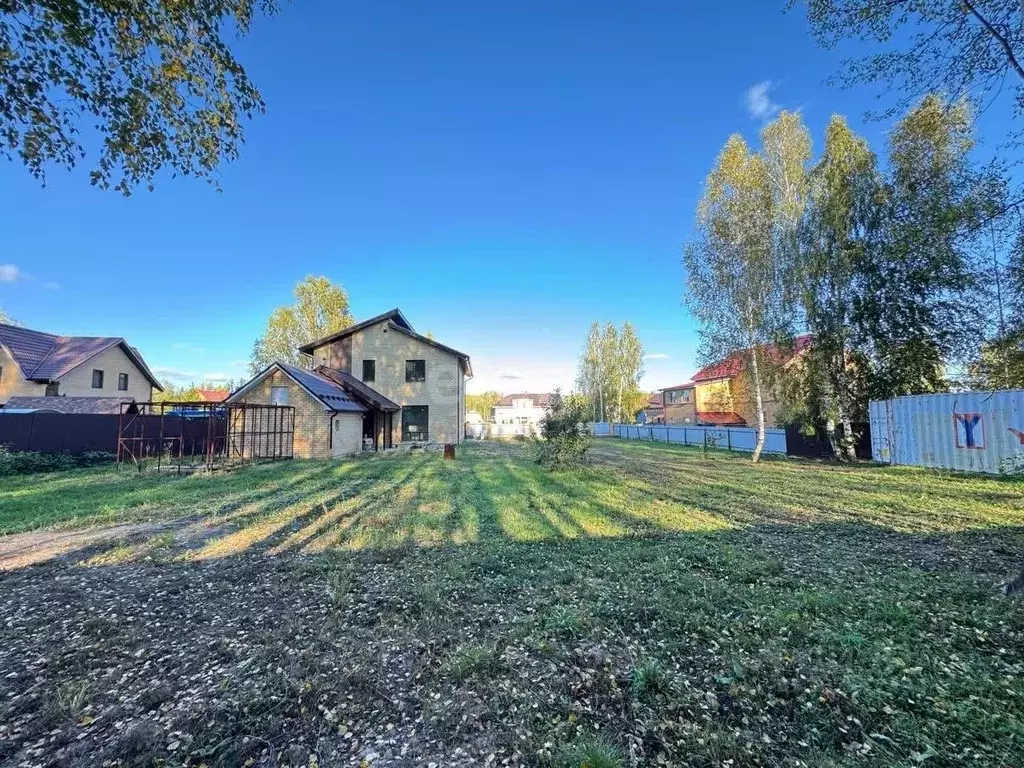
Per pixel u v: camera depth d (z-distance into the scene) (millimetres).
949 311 12727
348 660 3004
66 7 3311
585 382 47875
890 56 4832
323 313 34250
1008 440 11094
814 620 3457
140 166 4387
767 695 2582
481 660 2955
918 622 3395
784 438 18859
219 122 4691
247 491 9711
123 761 2129
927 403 13188
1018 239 4879
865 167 14797
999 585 4148
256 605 3932
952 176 7598
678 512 7613
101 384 25375
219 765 2109
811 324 16266
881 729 2285
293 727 2371
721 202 16984
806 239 16328
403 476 12141
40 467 13266
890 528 6484
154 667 2941
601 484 10633
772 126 17391
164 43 4078
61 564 5059
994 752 2104
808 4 4996
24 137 3715
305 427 17484
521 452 20141
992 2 4098
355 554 5379
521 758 2145
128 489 9930
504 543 5793
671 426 29344
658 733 2303
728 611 3664
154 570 4863
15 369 21641
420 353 24047
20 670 2912
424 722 2410
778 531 6371
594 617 3592
